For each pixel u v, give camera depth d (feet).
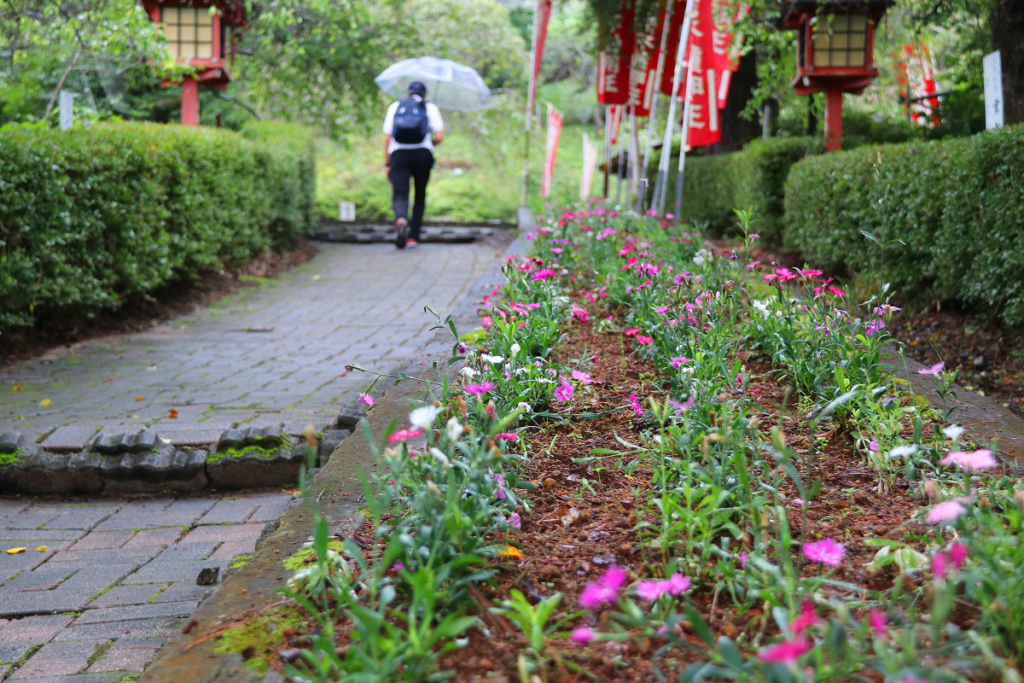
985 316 18.93
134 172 26.84
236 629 6.06
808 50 32.37
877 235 22.77
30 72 36.91
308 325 27.50
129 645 9.34
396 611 5.57
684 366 10.75
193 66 37.29
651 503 8.12
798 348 12.12
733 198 40.11
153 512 13.78
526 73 69.21
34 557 12.00
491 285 23.62
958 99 37.09
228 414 16.78
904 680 4.38
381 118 56.13
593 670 5.49
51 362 21.80
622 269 18.94
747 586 6.11
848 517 7.81
